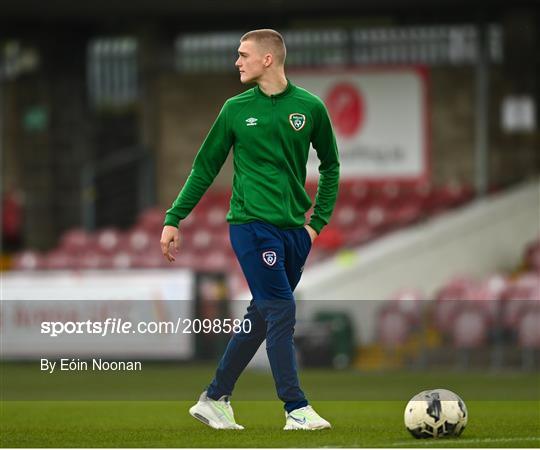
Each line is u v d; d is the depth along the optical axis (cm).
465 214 7256
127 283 6231
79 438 2378
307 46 8306
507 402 3781
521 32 8000
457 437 2281
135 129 8556
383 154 8106
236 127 2405
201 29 8456
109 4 7906
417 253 7056
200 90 8400
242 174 2409
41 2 7850
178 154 8406
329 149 2477
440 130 8125
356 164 8119
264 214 2386
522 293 6350
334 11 8100
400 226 7500
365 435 2323
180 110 8406
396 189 8088
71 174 8556
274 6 7862
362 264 6862
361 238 7381
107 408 3606
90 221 8188
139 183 8431
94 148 8575
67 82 8556
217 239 7700
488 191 7850
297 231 2438
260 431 2431
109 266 7406
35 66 8550
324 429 2427
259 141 2391
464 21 8138
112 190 8469
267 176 2392
